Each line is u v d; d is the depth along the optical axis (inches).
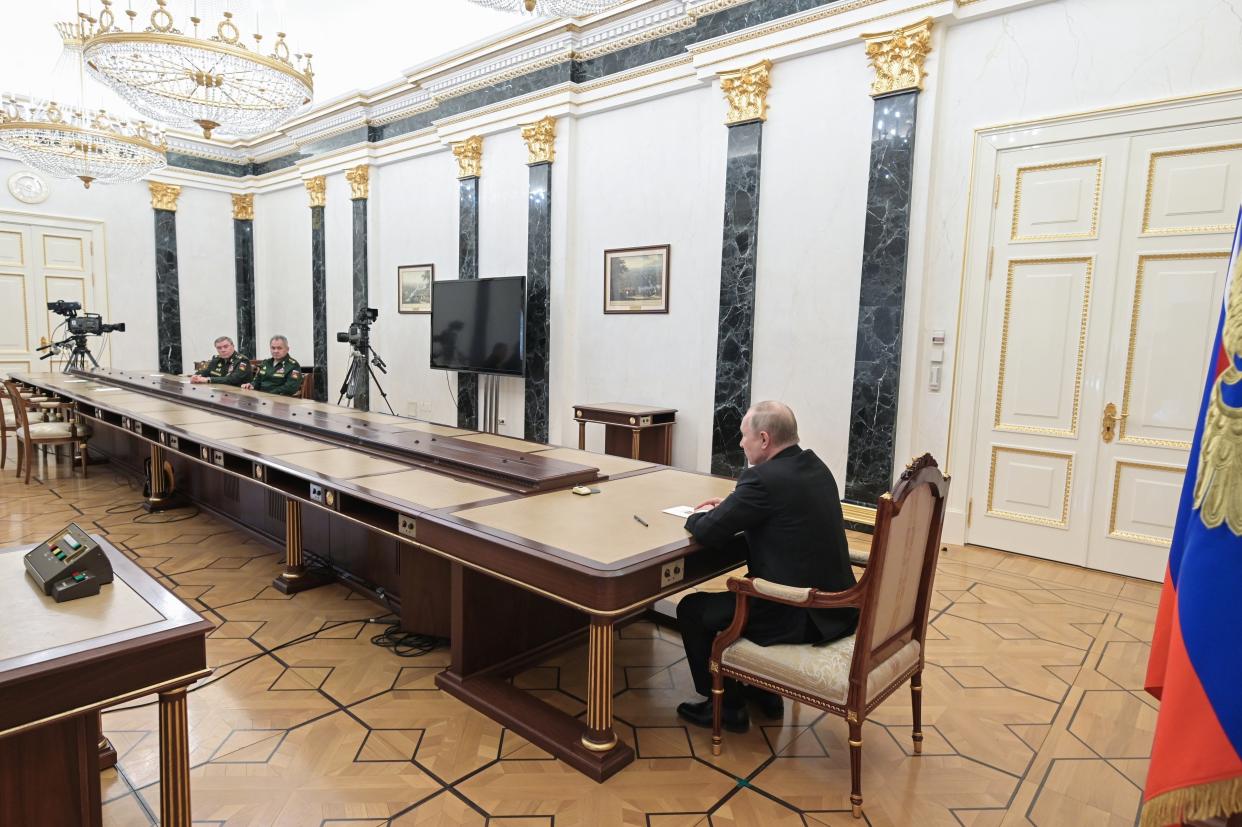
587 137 253.4
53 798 60.1
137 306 394.0
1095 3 151.4
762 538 89.1
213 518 193.9
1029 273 163.9
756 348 206.7
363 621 129.5
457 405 305.9
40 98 308.2
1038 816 78.6
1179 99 143.1
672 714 99.7
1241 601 43.9
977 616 133.7
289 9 329.7
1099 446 157.3
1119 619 133.0
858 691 76.7
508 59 267.4
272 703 100.6
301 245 394.9
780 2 193.3
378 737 92.4
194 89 188.7
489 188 286.7
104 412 206.5
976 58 167.0
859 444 185.5
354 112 341.4
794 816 78.2
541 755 88.9
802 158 194.1
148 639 56.6
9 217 350.0
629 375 246.8
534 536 90.5
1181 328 146.6
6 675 49.9
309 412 192.4
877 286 180.1
